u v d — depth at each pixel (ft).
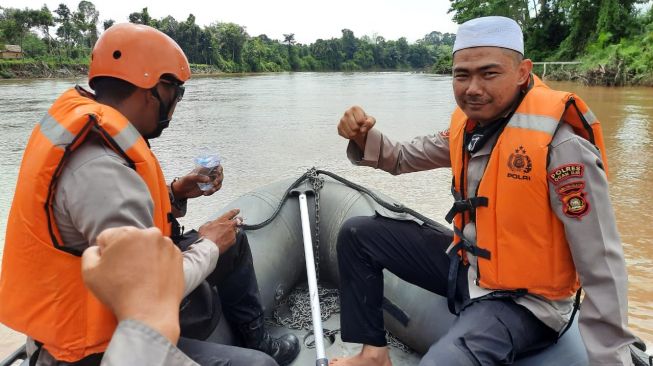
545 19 123.85
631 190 19.38
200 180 6.94
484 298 5.73
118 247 2.42
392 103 55.21
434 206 17.75
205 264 5.01
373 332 6.59
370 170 22.77
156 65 5.21
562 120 5.43
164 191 5.31
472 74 5.50
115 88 5.20
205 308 6.20
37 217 4.53
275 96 69.77
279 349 7.45
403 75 169.48
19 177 4.78
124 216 4.45
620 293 5.08
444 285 6.65
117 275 2.42
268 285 8.48
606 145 28.22
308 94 72.95
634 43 90.07
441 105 52.26
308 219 8.66
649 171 22.24
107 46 5.19
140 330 2.37
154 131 5.51
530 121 5.45
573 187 5.13
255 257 8.45
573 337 5.92
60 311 4.60
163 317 2.46
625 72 79.61
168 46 5.34
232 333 6.99
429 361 5.17
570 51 111.14
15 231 4.67
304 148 28.68
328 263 9.48
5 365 6.31
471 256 6.07
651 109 45.21
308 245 8.13
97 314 4.56
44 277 4.58
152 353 2.37
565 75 96.84
